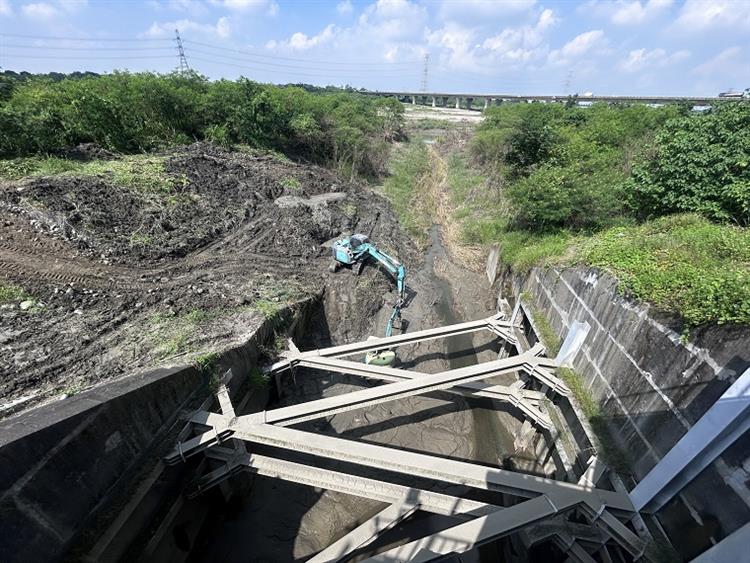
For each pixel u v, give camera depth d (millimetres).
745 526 5531
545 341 13250
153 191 19422
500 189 29594
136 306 12766
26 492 6105
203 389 10422
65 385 9047
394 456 8453
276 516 10945
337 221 23375
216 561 9906
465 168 41219
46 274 13219
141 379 8906
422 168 42594
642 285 9375
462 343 18250
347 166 36438
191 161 24125
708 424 6328
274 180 25641
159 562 8758
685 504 6922
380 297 19156
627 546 7281
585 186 17672
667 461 7188
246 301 14039
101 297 12898
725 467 6219
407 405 14570
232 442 10875
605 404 9906
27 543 6090
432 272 23625
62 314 11742
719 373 6766
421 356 17125
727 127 13852
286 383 14867
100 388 8430
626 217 17000
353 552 8094
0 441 5941
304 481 9164
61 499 6711
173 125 30016
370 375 12281
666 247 10930
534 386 13430
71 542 6914
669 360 7988
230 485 10992
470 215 30266
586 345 11148
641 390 8664
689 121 15000
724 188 13000
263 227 20406
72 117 23125
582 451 10070
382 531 8219
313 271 18453
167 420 9258
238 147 31594
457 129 60250
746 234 10750
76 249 14633
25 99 22312
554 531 8203
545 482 8047
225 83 33969
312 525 10812
